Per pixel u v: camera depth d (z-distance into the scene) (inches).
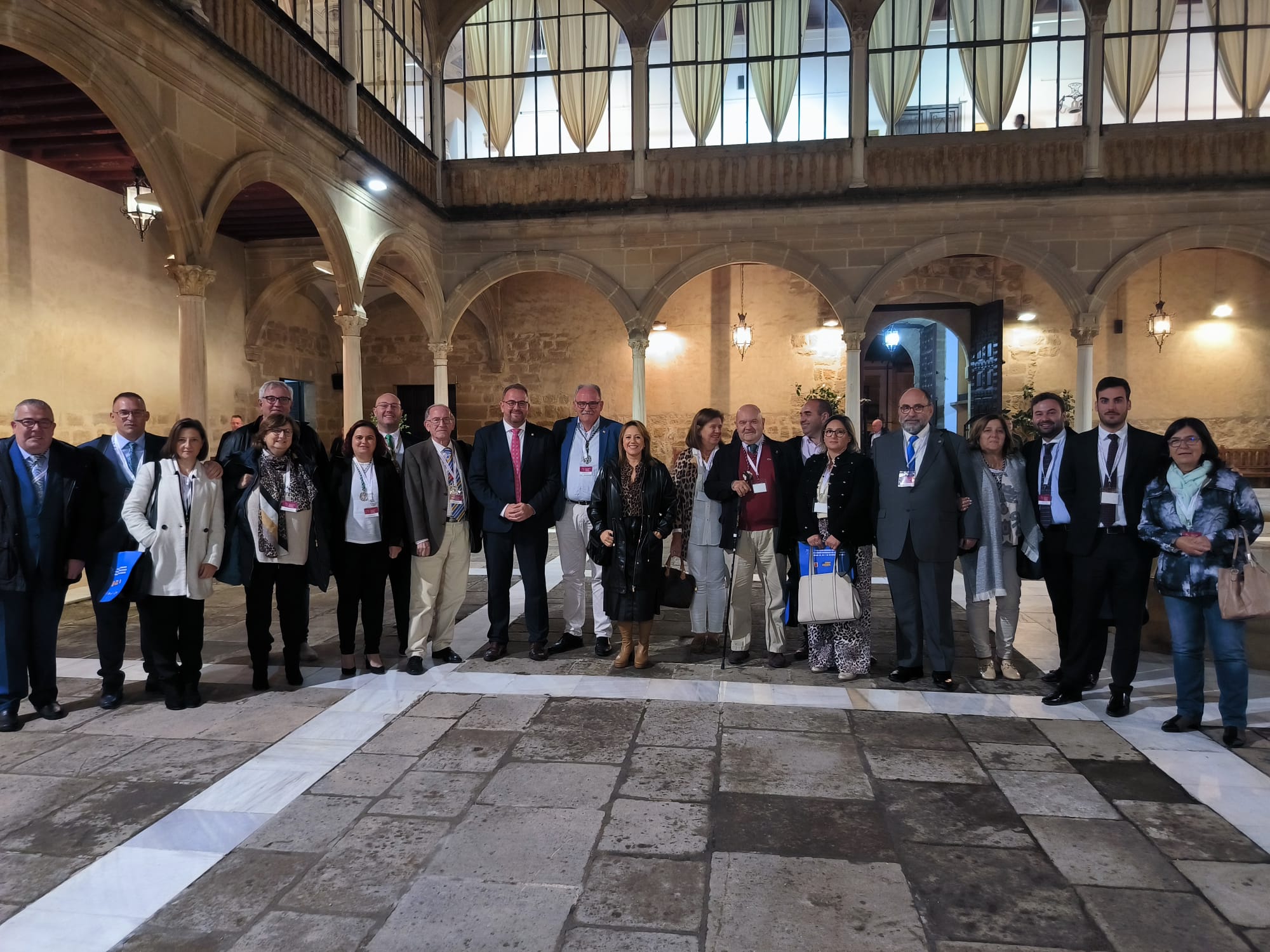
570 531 200.1
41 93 244.8
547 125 509.7
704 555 193.2
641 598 175.2
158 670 152.2
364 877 94.1
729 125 495.8
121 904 88.9
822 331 514.3
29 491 146.2
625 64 474.9
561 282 542.9
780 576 184.2
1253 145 395.2
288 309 480.1
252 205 363.9
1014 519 170.9
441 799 114.5
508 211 443.5
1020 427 477.1
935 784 119.1
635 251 440.8
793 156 428.5
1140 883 92.4
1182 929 83.7
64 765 127.3
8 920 86.0
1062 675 156.9
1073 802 113.0
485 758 129.5
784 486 182.1
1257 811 109.9
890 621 229.6
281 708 154.3
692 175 437.1
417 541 173.0
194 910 87.7
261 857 98.7
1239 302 467.5
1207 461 136.3
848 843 101.8
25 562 143.5
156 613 151.3
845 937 82.4
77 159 291.1
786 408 520.1
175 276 251.3
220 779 121.7
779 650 183.3
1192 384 474.3
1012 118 494.3
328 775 123.0
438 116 455.5
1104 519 147.3
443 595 186.4
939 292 497.7
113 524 155.4
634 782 120.2
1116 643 147.9
